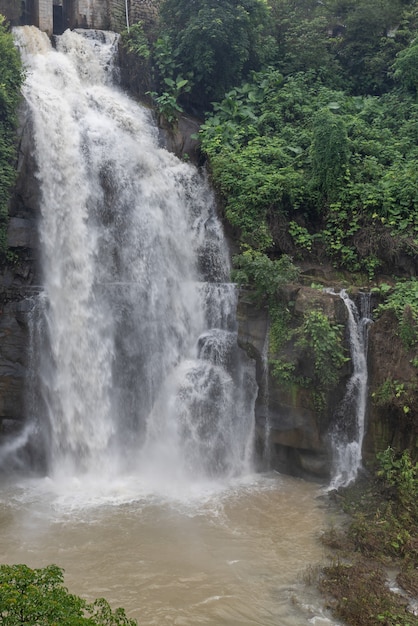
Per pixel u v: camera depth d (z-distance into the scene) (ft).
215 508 45.19
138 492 48.47
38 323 54.19
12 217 56.18
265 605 32.58
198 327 57.67
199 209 66.13
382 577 35.09
